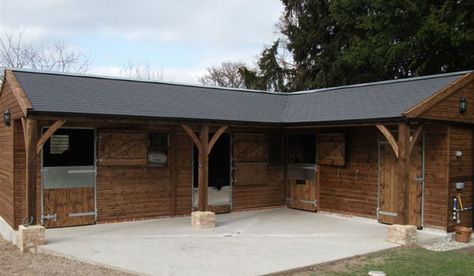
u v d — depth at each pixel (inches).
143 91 430.3
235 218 439.5
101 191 396.8
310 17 914.1
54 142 373.4
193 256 283.6
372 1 687.7
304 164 494.9
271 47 1010.1
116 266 257.9
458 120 375.6
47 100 337.7
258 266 259.9
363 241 338.3
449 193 369.4
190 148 450.9
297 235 359.6
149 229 375.9
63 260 278.8
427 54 694.5
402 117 330.3
